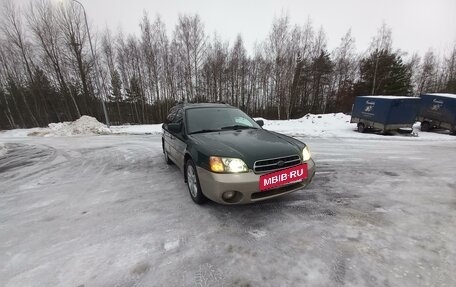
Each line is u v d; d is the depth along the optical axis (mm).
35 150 9430
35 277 2158
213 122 4234
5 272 2252
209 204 3512
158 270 2166
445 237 2549
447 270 2041
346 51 32281
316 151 7297
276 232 2725
